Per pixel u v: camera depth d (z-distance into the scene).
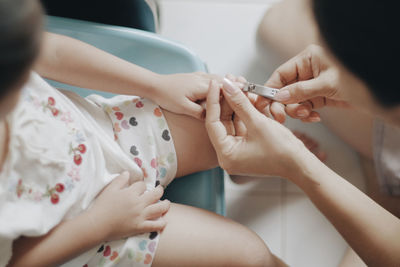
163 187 0.67
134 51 0.74
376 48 0.32
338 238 0.96
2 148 0.46
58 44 0.58
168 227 0.60
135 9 0.75
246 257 0.61
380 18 0.31
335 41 0.35
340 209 0.54
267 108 0.67
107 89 0.62
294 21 0.88
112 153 0.58
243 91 0.62
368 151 0.91
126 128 0.62
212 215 0.65
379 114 0.40
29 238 0.51
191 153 0.65
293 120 1.04
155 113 0.63
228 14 1.12
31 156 0.48
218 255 0.60
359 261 0.76
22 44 0.32
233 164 0.59
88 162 0.56
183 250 0.59
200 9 1.12
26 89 0.51
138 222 0.56
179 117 0.64
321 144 1.02
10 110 0.36
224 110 0.64
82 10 0.74
